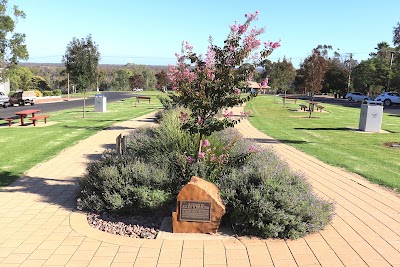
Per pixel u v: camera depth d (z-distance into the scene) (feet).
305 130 55.93
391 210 19.86
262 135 49.44
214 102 19.30
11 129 53.88
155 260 14.34
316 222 16.71
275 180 18.07
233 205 16.89
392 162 32.07
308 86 98.94
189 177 19.77
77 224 17.81
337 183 25.16
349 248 15.31
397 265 13.91
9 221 18.25
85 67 74.84
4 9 88.02
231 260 14.32
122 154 23.66
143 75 297.12
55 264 14.05
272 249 15.24
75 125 58.59
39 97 155.02
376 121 54.34
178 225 16.78
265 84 19.53
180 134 24.36
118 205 18.56
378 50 225.56
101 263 14.12
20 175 27.27
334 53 256.93
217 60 19.38
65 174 27.78
